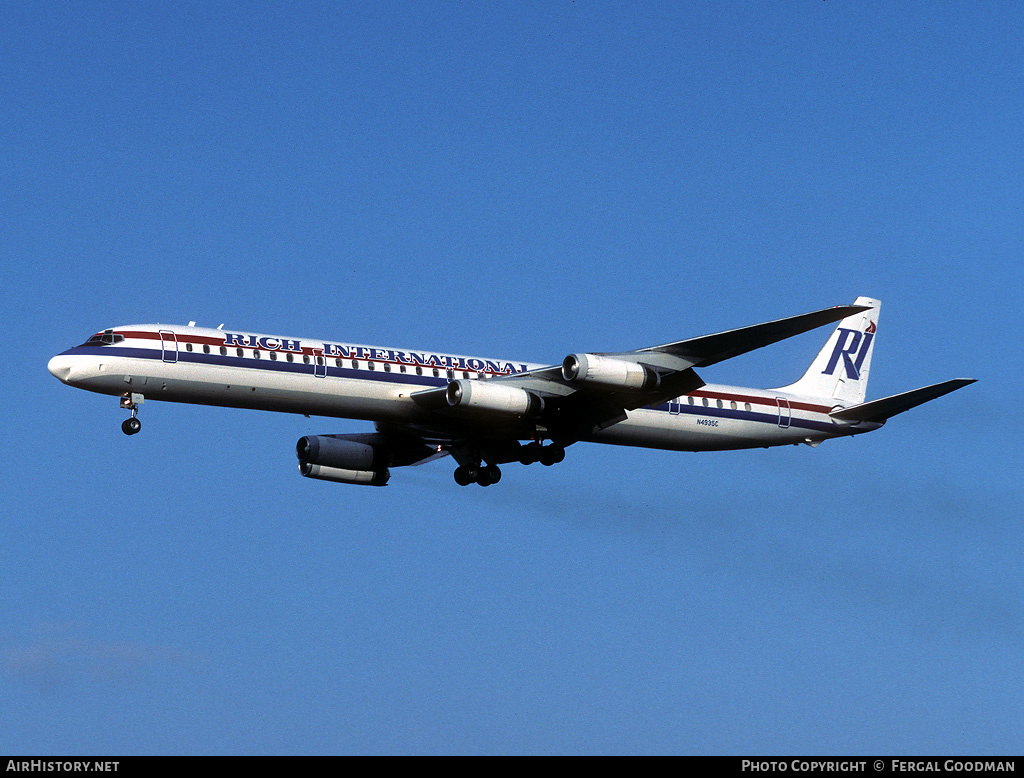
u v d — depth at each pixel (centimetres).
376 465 14800
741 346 12888
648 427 14775
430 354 13850
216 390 12606
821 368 16975
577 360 12794
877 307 17475
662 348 12975
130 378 12262
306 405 13012
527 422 13712
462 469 14750
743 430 15500
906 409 16062
